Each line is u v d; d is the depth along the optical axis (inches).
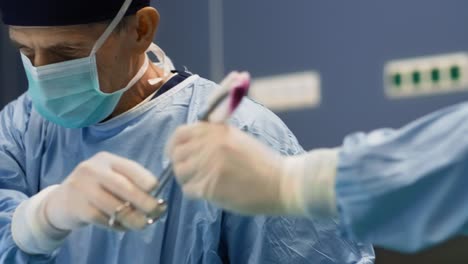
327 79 123.8
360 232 36.1
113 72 53.3
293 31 126.7
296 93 126.2
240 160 35.9
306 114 125.5
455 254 89.6
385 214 35.8
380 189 35.4
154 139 55.4
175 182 53.4
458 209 34.9
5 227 50.5
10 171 56.7
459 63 113.1
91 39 51.8
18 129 59.3
